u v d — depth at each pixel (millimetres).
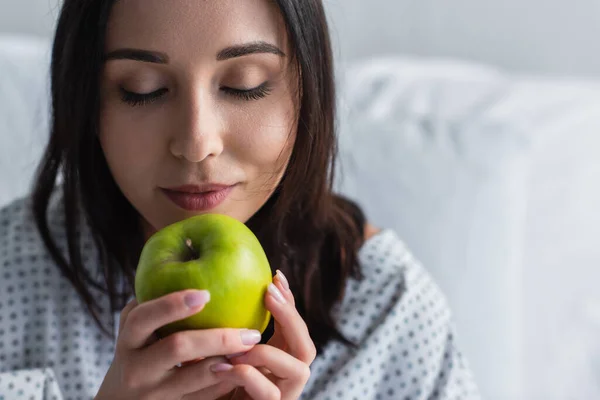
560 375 1590
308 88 837
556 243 1619
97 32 788
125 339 674
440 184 1471
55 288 1011
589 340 1600
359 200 1479
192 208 819
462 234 1452
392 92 1836
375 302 1033
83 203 977
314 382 996
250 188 837
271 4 777
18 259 1018
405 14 2184
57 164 986
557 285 1621
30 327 996
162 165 806
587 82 2029
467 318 1432
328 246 1026
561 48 2168
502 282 1449
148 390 697
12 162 1586
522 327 1594
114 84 804
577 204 1647
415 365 1002
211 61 763
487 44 2193
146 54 756
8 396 917
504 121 1628
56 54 881
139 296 685
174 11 744
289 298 719
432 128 1541
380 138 1521
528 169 1573
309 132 861
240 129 798
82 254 1021
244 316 677
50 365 975
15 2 2027
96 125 848
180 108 781
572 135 1677
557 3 2139
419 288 1050
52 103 933
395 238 1113
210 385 703
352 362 982
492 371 1426
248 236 696
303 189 930
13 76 1673
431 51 2205
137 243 1009
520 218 1491
